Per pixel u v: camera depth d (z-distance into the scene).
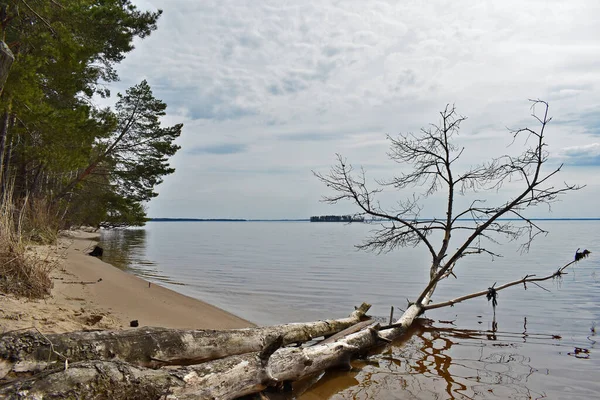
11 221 6.24
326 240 44.38
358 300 10.39
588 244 36.41
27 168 18.64
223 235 59.19
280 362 4.35
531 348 6.65
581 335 7.49
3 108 10.88
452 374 5.38
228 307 8.77
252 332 4.97
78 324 4.82
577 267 18.67
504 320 8.72
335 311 8.96
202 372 3.46
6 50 6.70
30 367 3.13
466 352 6.43
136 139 23.00
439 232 54.50
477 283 13.89
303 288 11.95
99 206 23.53
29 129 13.27
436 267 9.57
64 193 19.64
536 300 11.01
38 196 17.00
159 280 12.35
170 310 7.01
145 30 18.27
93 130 14.70
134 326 5.45
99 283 8.06
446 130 9.82
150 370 3.23
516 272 17.03
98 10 14.85
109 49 17.66
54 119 12.65
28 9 11.44
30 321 4.45
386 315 8.90
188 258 20.81
